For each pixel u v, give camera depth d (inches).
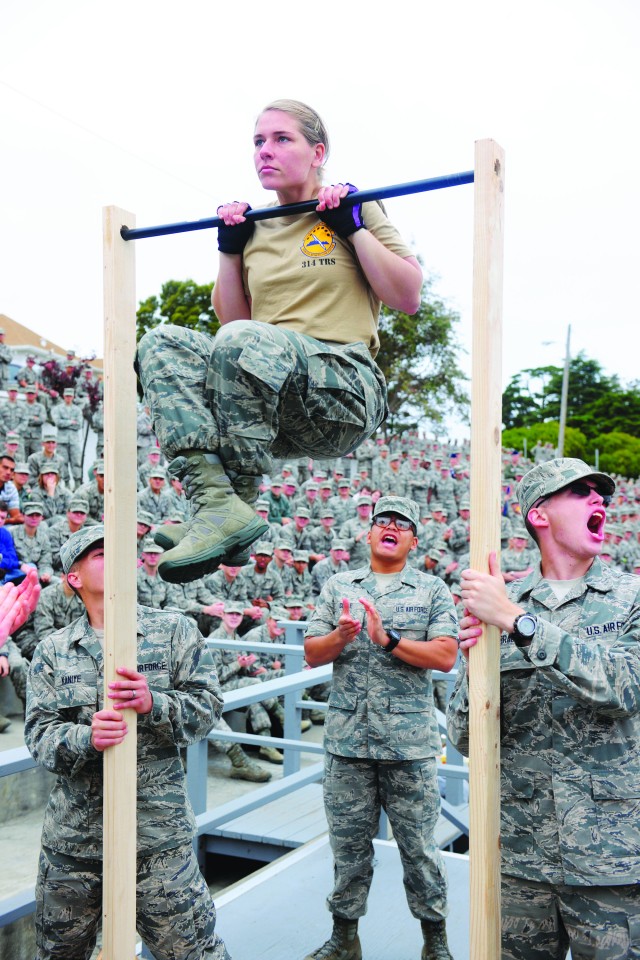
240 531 75.4
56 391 584.4
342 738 135.9
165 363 78.6
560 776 87.4
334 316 87.2
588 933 84.4
